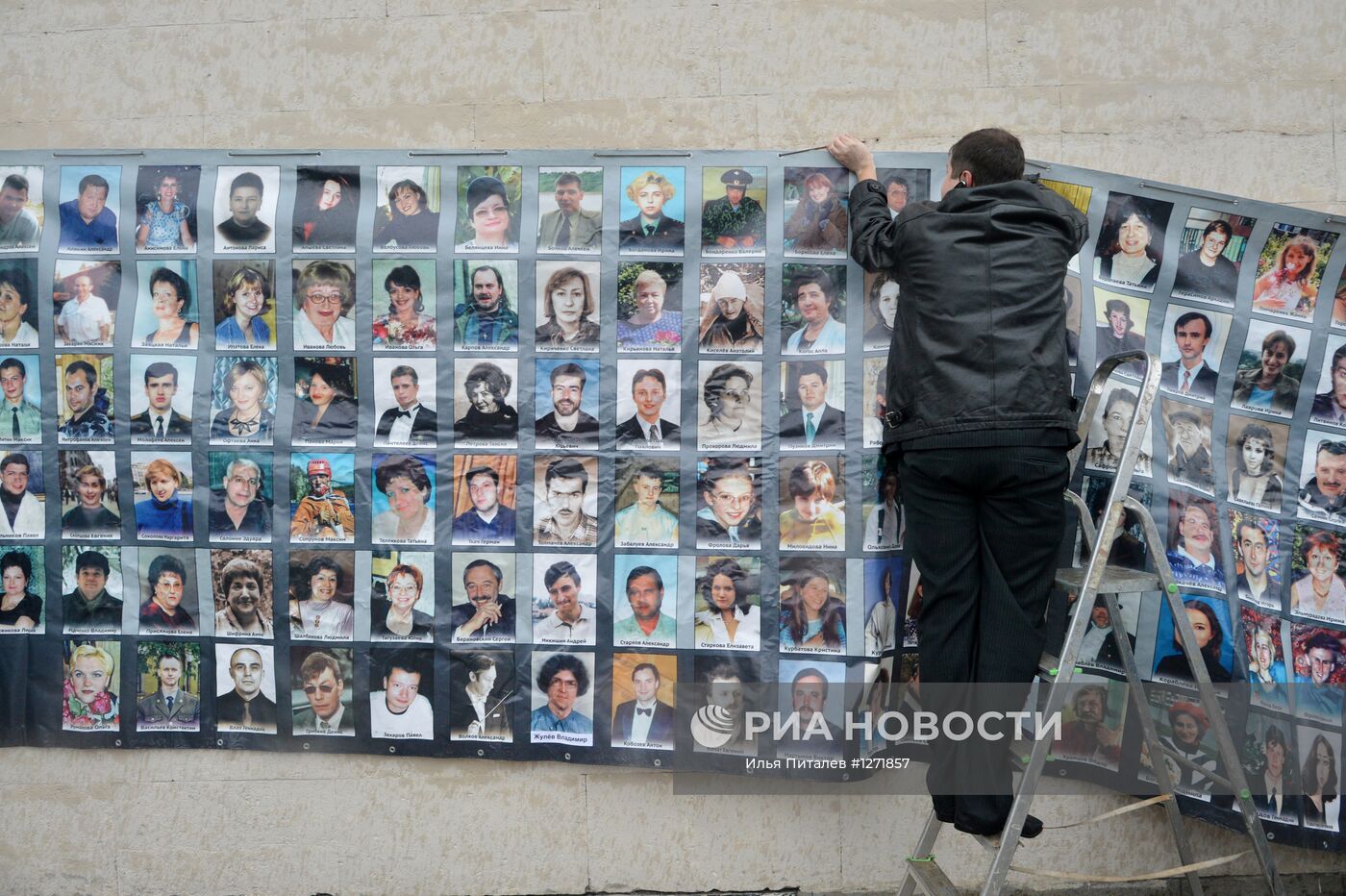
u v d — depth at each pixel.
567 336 3.12
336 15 3.23
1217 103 3.19
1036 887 3.21
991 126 3.20
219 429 3.14
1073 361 3.08
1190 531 3.09
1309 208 3.20
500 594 3.13
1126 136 3.20
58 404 3.16
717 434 3.10
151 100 3.24
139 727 3.19
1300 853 3.21
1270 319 3.09
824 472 3.08
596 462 3.12
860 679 3.07
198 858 3.23
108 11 3.25
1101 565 2.57
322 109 3.23
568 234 3.12
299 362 3.14
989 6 3.19
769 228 3.10
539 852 3.22
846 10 3.20
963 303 2.62
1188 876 3.06
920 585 2.99
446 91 3.22
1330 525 3.08
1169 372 3.10
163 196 3.15
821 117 3.21
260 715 3.17
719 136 3.21
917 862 2.86
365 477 3.13
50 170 3.16
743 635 3.10
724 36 3.21
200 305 3.15
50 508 3.17
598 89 3.22
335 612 3.15
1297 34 3.19
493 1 3.22
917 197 3.10
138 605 3.17
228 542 3.14
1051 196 2.72
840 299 3.09
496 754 3.15
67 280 3.15
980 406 2.58
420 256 3.12
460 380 3.12
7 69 3.23
